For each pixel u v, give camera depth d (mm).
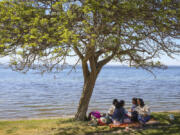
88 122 9570
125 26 8391
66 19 7312
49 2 8680
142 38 8289
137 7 7691
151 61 9797
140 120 8719
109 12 7062
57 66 8664
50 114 16188
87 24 7254
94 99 23828
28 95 27688
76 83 47344
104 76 76375
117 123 8602
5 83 47469
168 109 17828
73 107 19109
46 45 7121
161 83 47031
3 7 7477
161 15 7488
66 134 7875
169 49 8930
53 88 36719
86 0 7363
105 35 7590
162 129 8047
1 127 9484
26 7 7539
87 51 8359
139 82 49688
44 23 6863
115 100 9156
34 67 8172
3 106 19844
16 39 7230
